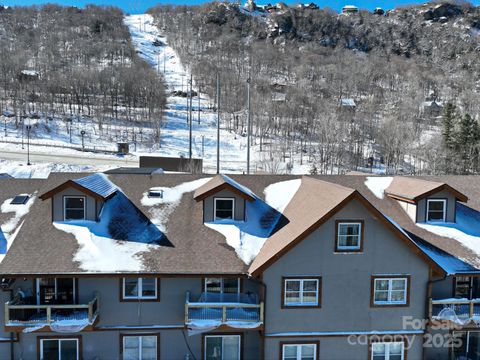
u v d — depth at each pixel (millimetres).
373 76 172000
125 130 98812
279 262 16766
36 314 17125
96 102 117312
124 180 21719
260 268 16359
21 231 18141
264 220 19484
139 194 20828
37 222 18656
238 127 106312
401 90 153250
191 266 17062
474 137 75438
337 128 91062
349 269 16969
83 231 18250
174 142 92375
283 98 124375
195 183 21812
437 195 19922
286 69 178500
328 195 17672
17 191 21531
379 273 17047
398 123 98500
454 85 171500
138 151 82688
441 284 18219
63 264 16672
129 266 16828
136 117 110125
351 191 16359
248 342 17875
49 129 93625
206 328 16766
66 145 82188
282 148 84062
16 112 100000
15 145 77812
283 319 16922
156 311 17594
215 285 17875
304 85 149000
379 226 16938
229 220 19359
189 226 19078
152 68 168625
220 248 17984
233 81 139750
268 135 98750
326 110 112812
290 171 67312
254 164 73438
